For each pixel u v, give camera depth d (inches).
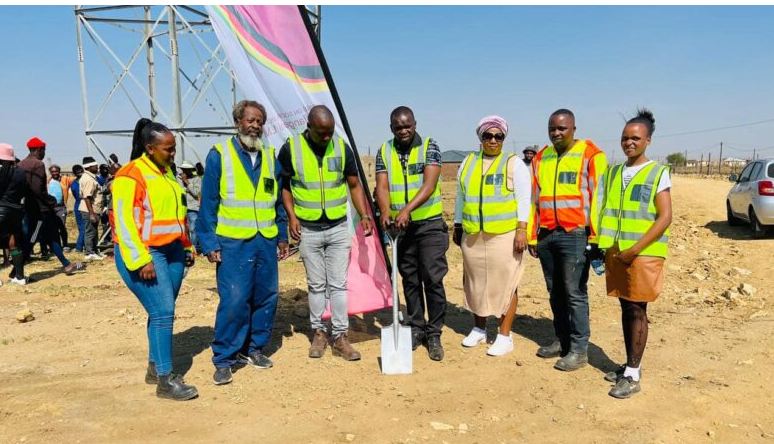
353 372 179.8
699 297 271.0
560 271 182.7
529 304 266.7
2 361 191.9
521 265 191.8
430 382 171.3
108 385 170.1
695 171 2709.2
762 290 286.5
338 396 161.0
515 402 156.9
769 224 452.4
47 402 157.6
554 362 188.1
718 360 186.5
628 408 152.3
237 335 173.9
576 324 179.9
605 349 199.3
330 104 201.9
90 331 225.9
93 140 542.9
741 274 326.0
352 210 211.9
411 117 185.6
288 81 207.0
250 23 208.4
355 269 214.7
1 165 312.7
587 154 174.2
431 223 192.5
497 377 175.0
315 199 183.8
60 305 271.9
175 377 161.6
